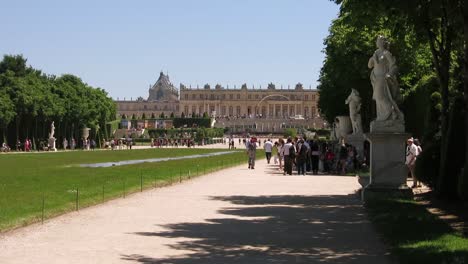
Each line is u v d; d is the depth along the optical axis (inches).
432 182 1393.9
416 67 2733.8
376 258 719.7
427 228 864.3
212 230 930.1
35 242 807.1
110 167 2506.2
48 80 6245.1
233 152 4938.5
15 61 6761.8
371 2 1315.2
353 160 2554.1
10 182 1673.2
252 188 1704.0
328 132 7632.9
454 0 1194.0
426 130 1945.1
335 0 1434.5
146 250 761.0
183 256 725.9
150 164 2795.3
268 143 3289.9
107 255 725.3
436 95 1908.2
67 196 1312.7
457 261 637.9
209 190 1622.8
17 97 5014.8
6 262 678.5
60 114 5565.9
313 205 1279.5
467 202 1135.6
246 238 858.8
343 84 3056.1
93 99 6722.4
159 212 1138.0
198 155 4170.8
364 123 3213.6
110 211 1142.3
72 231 900.6
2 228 898.7
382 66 1295.5
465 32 1104.8
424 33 1445.6
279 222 1021.8
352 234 896.3
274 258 717.9
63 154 4237.2
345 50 2908.5
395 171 1290.6
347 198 1427.2
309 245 805.9
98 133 6973.4
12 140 5423.2
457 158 1247.5
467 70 1115.3
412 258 674.2
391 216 999.0
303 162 2415.1
